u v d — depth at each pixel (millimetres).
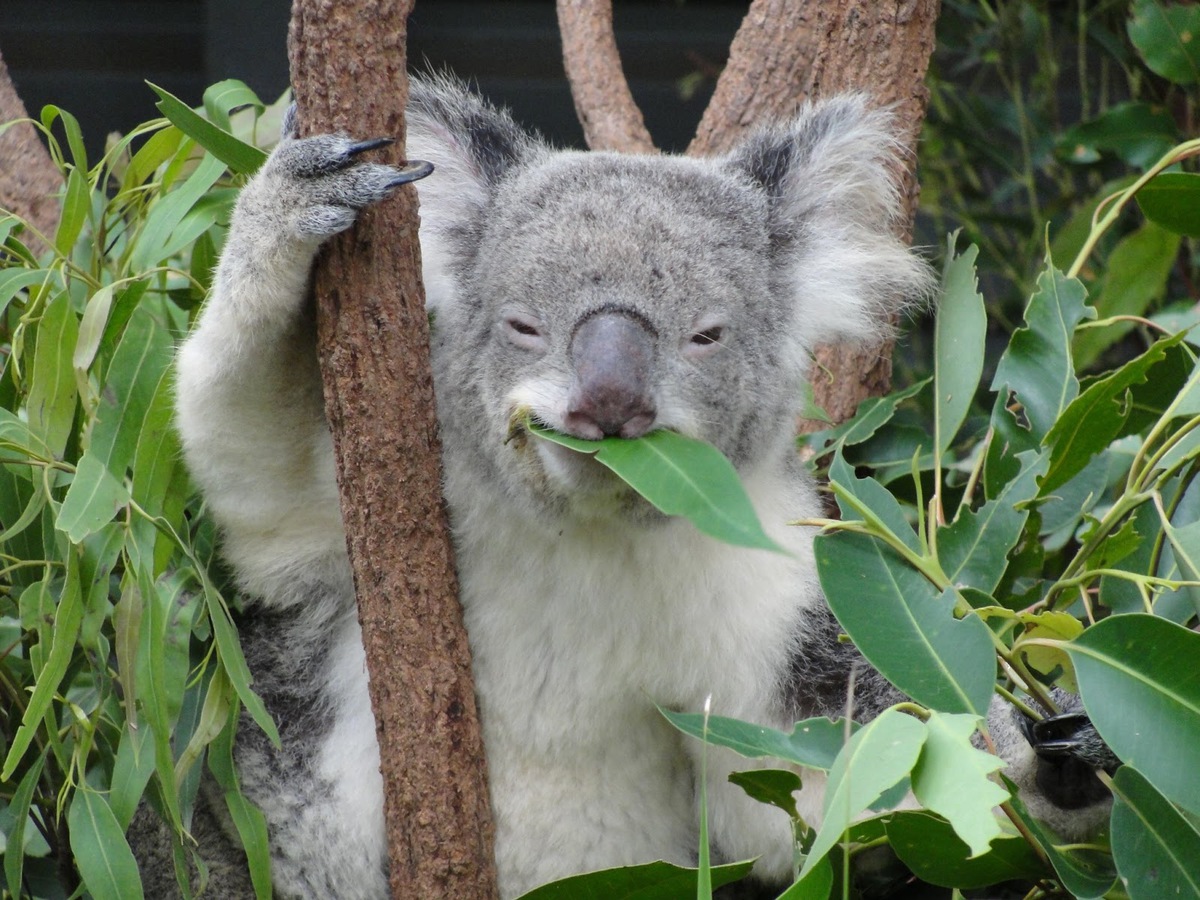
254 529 5367
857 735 3834
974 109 10250
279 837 5621
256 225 4508
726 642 5449
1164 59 8414
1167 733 4008
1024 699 4965
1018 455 5070
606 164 5496
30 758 5512
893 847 4312
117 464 5016
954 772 3705
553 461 4699
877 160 6020
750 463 5289
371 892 5617
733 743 4160
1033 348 5285
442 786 4641
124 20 11852
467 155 5566
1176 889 3938
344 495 4625
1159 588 4820
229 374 4797
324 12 4402
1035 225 9938
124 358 5117
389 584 4605
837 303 5773
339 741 5617
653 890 4363
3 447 4820
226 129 5820
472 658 5246
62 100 11805
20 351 5273
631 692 5480
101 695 5098
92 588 4848
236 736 5613
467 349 5090
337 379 4531
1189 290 9031
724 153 6738
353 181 4352
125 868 4660
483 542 5262
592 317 4727
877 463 6594
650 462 4238
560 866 5633
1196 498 5262
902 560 4488
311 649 5688
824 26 6750
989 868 4320
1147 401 5574
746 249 5320
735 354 5023
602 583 5277
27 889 5809
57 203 6809
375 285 4508
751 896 5902
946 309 5496
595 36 7961
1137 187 5387
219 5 11031
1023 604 5227
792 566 5562
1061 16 10602
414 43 12156
